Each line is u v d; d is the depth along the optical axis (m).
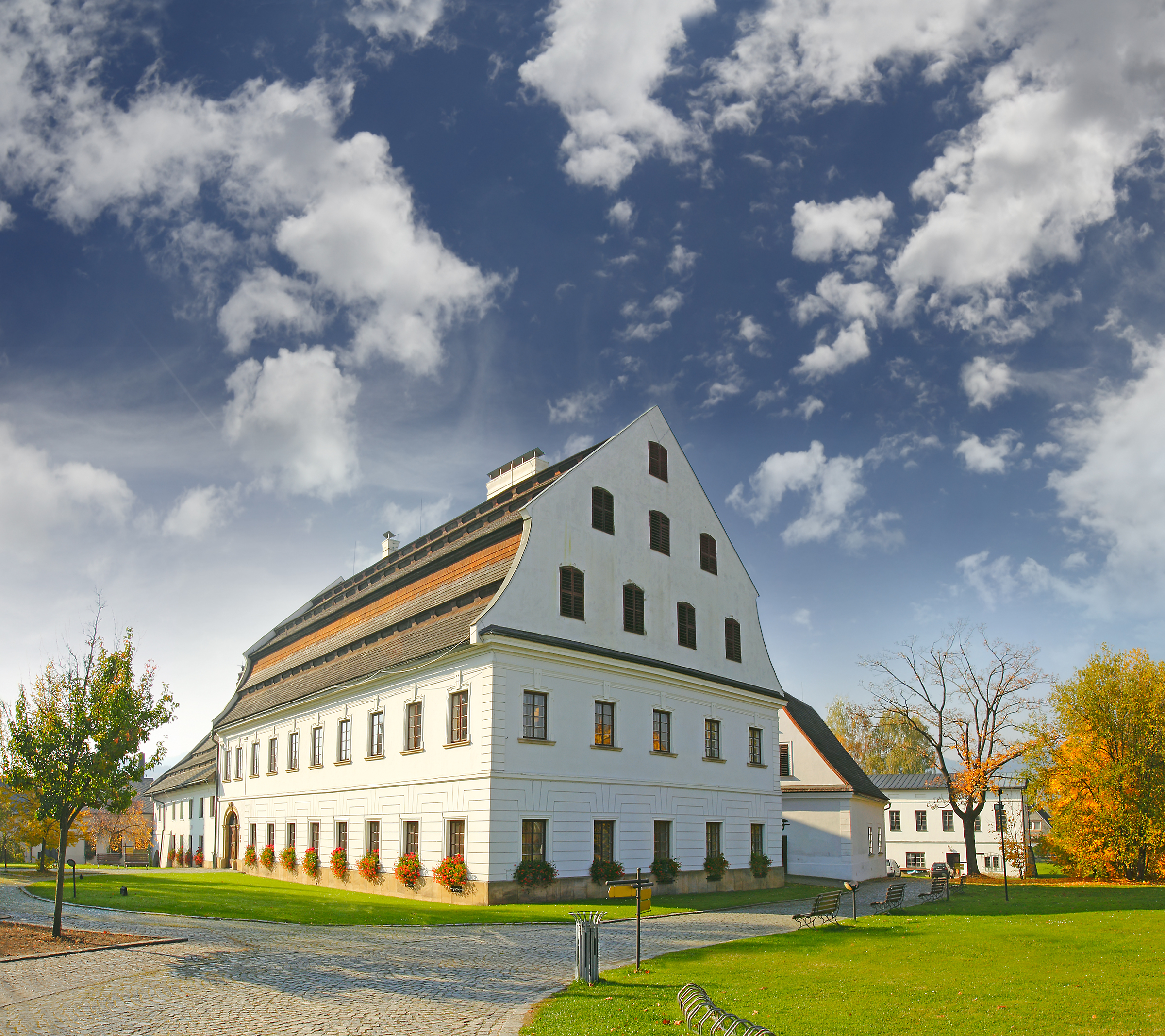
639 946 15.88
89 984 14.21
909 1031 11.45
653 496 37.28
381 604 41.12
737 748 39.00
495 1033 11.45
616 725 32.59
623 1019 11.91
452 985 14.61
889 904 28.56
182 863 57.72
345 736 37.47
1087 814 47.53
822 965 16.81
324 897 28.98
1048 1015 12.34
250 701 52.56
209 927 20.45
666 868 32.97
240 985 14.20
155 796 69.38
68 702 20.02
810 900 33.25
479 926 22.34
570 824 29.88
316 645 46.56
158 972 15.14
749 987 14.43
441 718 30.70
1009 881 46.94
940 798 70.25
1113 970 16.19
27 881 33.38
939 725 54.66
